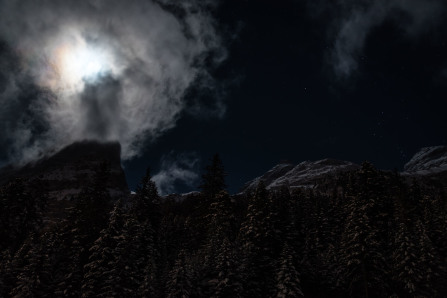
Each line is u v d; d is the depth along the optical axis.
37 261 36.41
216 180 54.66
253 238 44.59
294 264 45.12
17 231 50.94
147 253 43.06
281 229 50.19
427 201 55.81
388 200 48.38
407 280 39.03
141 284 36.41
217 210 47.62
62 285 36.62
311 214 57.81
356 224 38.94
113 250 36.81
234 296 37.50
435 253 41.56
